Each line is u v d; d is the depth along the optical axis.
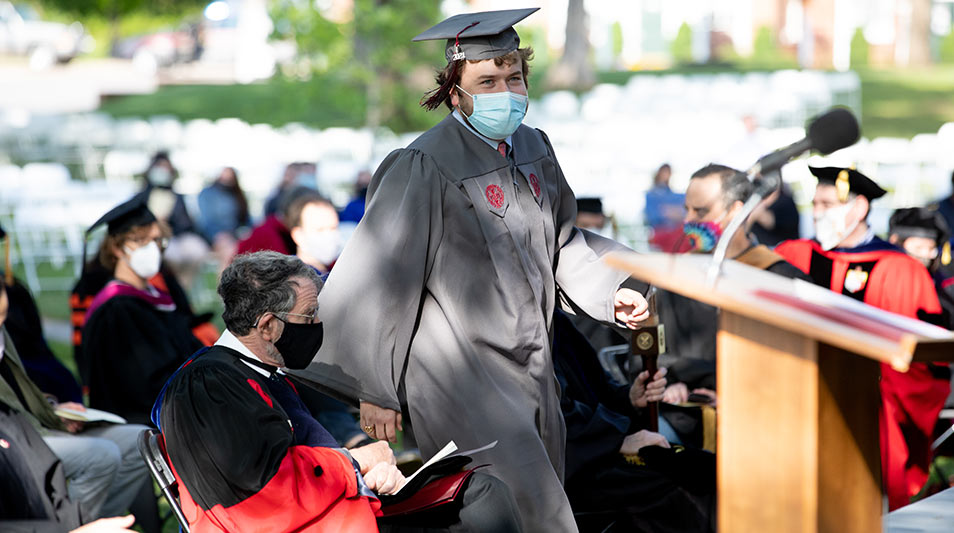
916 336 3.35
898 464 9.16
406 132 32.09
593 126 32.56
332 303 6.34
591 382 8.10
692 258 4.21
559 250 7.29
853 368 3.82
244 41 63.38
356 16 29.19
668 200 25.48
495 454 6.41
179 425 5.52
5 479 6.61
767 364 3.81
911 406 9.18
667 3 71.81
